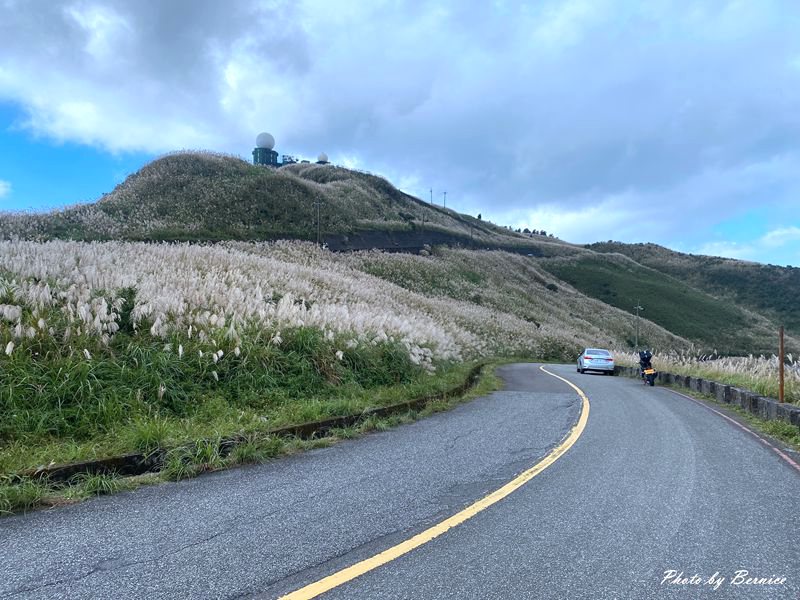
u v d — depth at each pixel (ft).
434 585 11.30
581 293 330.34
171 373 30.14
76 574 11.62
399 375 46.11
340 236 253.65
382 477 19.74
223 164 291.17
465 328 131.34
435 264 231.50
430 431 29.14
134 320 34.42
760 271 460.96
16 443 21.63
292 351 38.09
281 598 10.67
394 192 440.45
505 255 337.31
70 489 17.48
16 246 47.80
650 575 11.99
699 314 339.16
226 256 76.33
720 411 38.73
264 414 29.68
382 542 13.58
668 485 19.04
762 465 22.39
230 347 34.42
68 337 29.35
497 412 36.35
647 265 540.52
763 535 14.49
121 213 196.75
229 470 20.65
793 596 11.15
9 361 25.88
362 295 90.94
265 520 15.07
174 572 11.74
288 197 275.18
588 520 15.40
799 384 40.47
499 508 16.34
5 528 14.43
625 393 49.83
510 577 11.73
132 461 20.40
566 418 33.71
